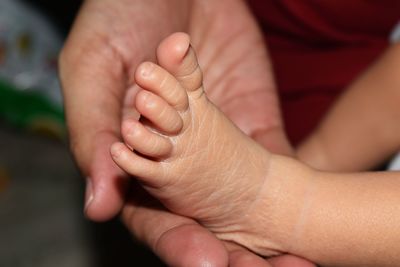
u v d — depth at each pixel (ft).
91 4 1.32
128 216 1.15
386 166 1.55
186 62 0.95
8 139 2.29
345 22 1.66
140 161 0.97
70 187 2.10
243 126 1.33
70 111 1.22
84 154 1.18
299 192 1.09
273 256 1.12
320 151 1.50
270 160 1.10
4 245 1.90
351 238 1.09
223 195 1.06
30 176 2.14
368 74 1.47
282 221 1.09
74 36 1.29
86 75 1.24
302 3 1.65
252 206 1.08
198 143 1.00
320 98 1.67
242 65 1.41
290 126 1.68
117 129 1.20
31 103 2.32
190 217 1.09
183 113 0.97
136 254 1.93
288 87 1.71
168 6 1.38
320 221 1.09
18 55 2.31
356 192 1.10
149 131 0.96
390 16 1.64
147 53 1.31
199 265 0.98
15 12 2.31
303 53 1.72
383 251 1.09
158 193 1.03
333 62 1.68
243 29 1.45
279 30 1.71
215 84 1.40
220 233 1.11
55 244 1.92
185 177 1.01
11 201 2.05
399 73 1.41
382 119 1.44
